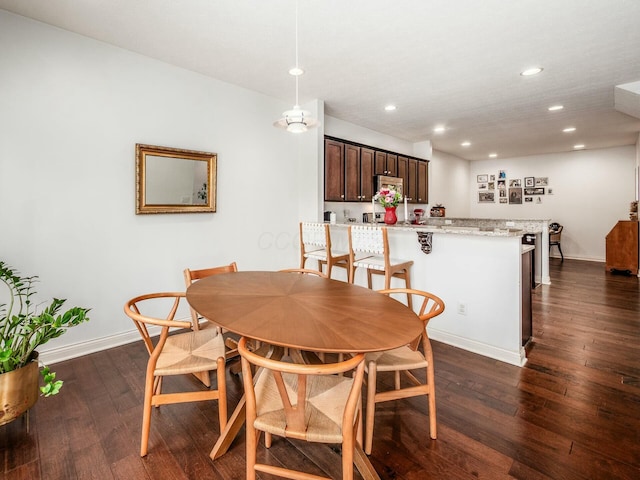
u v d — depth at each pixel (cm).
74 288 258
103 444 166
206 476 148
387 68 309
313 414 127
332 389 144
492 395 210
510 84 350
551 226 757
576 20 232
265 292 186
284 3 213
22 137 232
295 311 154
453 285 289
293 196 412
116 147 274
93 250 267
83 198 260
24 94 232
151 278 300
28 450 161
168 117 303
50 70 241
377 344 119
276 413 127
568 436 172
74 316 191
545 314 366
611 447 164
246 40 260
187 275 228
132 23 238
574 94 380
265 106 379
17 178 231
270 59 293
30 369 177
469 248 278
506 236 253
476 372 241
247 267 370
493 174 869
